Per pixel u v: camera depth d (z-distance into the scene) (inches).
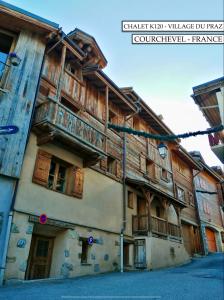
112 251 479.8
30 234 338.0
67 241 388.8
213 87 443.2
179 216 743.7
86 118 508.7
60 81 413.1
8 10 391.2
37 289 260.2
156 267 532.4
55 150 415.5
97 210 472.1
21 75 391.5
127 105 621.9
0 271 291.9
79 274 390.6
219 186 1251.2
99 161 494.9
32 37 432.8
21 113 369.1
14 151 345.1
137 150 672.4
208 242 973.8
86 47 551.2
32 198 357.1
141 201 649.0
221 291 247.0
